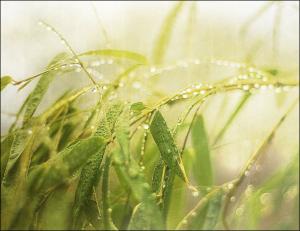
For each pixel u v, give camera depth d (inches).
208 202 19.2
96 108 20.9
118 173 19.2
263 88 22.3
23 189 18.5
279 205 21.0
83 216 19.1
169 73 28.7
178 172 18.7
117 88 21.7
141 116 19.4
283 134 28.4
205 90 20.8
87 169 18.9
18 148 19.7
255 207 20.9
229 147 28.1
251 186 21.0
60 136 21.4
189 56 31.4
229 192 19.1
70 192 19.9
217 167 28.0
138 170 17.6
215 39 33.1
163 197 19.0
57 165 18.1
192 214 18.7
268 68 24.5
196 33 33.3
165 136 19.1
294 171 21.0
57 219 18.8
